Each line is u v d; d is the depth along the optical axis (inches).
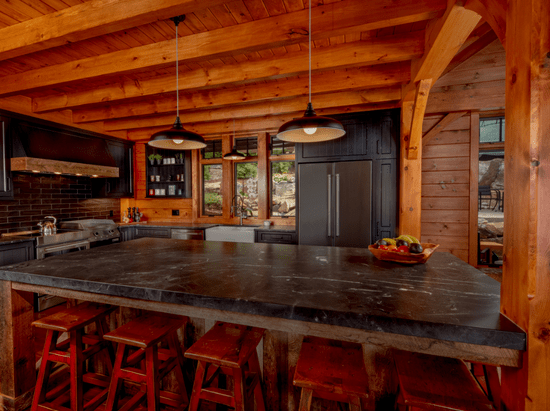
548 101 32.0
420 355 47.2
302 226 144.0
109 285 50.9
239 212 186.1
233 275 56.4
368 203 133.5
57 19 72.1
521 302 34.6
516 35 35.2
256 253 78.1
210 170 195.5
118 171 164.1
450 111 130.8
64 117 145.3
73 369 58.4
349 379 41.1
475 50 113.3
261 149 174.9
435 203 140.1
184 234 165.6
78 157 148.3
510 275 36.9
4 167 120.3
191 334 66.4
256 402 55.8
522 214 34.5
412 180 115.0
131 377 53.7
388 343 38.7
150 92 112.3
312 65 92.9
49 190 147.2
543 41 31.6
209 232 163.9
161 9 62.6
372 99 121.3
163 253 78.0
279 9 73.4
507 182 37.8
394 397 53.2
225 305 43.9
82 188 166.1
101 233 150.4
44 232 131.3
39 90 108.9
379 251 66.4
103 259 70.7
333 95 127.0
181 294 46.3
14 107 124.2
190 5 61.4
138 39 86.5
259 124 167.6
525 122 33.7
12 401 64.2
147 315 62.0
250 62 99.4
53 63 100.7
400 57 85.1
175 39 86.1
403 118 115.7
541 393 33.0
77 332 58.6
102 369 74.2
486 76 126.5
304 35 73.0
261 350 60.6
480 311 39.4
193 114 150.2
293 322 42.5
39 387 60.1
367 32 84.2
